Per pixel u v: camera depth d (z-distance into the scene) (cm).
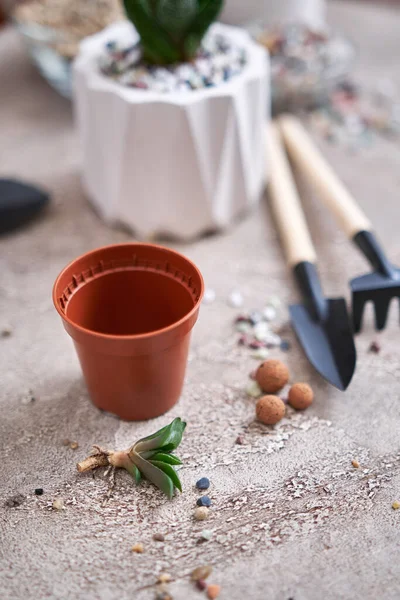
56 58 54
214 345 40
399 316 42
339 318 39
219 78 43
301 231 44
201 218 45
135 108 41
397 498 33
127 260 36
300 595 30
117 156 43
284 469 34
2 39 67
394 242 46
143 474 34
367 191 50
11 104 58
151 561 31
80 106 45
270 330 41
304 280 41
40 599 30
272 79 53
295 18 61
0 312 42
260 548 31
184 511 33
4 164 52
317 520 32
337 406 37
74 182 51
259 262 45
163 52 43
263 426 36
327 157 53
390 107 57
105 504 33
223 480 34
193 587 30
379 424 36
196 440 35
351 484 34
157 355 33
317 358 38
